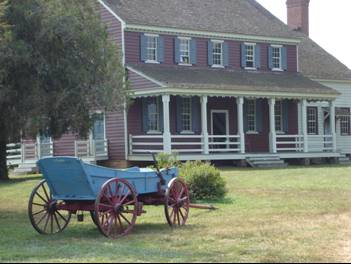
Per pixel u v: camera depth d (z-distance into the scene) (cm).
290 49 4312
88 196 1305
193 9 4025
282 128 4150
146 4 3812
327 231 1323
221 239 1248
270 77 4044
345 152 4572
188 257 1048
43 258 1059
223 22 4038
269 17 4438
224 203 1864
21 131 2428
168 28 3691
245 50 4069
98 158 3584
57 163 1284
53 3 2117
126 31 3556
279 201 1880
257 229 1358
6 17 2014
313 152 3922
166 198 1408
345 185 2314
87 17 2300
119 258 1038
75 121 2341
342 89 4584
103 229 1289
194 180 1927
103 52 2355
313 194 2045
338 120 4553
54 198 1341
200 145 3722
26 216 1716
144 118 3572
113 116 3591
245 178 2667
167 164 2088
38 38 2067
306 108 4253
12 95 2005
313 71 4456
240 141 3625
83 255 1075
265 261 1015
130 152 3519
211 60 3897
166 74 3503
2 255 1096
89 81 2250
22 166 3762
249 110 3981
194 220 1527
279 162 3678
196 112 3728
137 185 1381
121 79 2494
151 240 1250
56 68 2130
